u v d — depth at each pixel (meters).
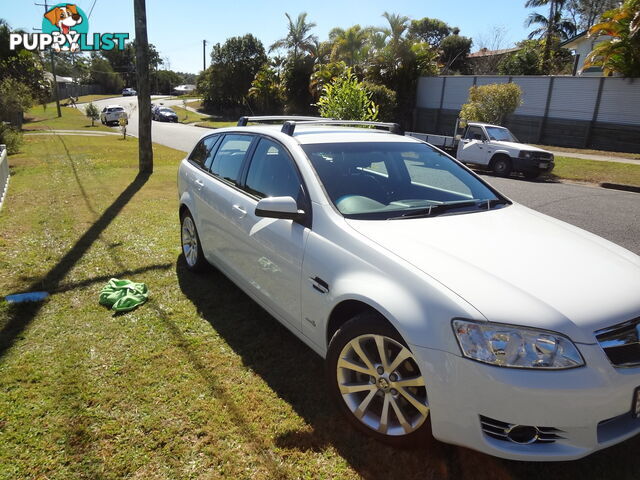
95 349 3.40
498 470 2.35
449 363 2.09
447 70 44.81
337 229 2.76
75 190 9.48
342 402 2.62
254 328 3.77
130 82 108.50
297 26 36.09
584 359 2.00
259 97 41.84
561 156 18.56
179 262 5.28
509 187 12.11
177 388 2.95
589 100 22.48
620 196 10.78
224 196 3.94
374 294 2.36
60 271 4.93
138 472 2.30
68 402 2.79
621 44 20.61
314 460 2.40
